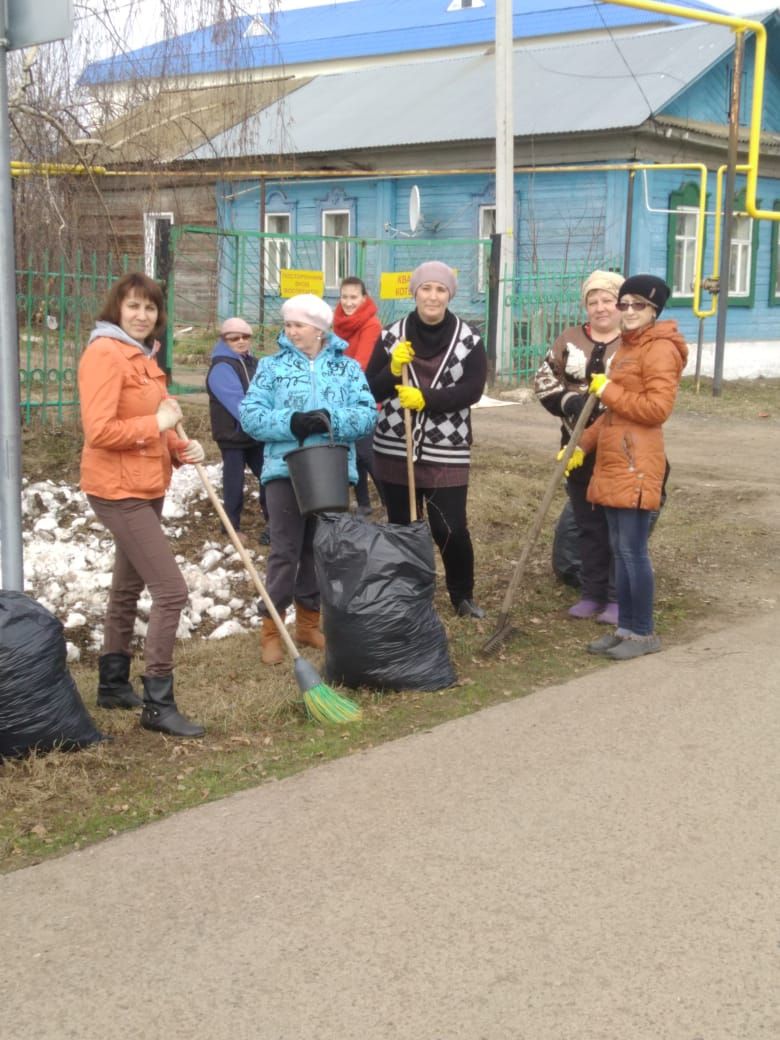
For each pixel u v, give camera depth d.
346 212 22.48
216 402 8.09
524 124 19.83
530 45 31.67
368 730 4.96
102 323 4.86
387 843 3.93
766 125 22.41
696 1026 2.96
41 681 4.53
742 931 3.38
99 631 6.48
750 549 8.06
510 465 10.87
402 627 5.34
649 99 19.27
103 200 12.08
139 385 4.83
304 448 5.44
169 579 4.90
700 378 19.45
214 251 19.92
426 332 6.16
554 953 3.28
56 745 4.61
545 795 4.27
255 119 16.02
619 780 4.39
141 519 4.86
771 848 3.88
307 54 34.97
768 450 12.26
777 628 6.33
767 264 22.17
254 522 8.71
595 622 6.54
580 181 19.67
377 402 6.32
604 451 5.84
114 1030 2.97
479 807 4.18
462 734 4.88
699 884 3.64
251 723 5.06
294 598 6.04
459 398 6.07
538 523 6.10
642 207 19.36
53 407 11.09
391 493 6.41
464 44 32.09
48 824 4.10
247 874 3.74
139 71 13.09
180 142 17.44
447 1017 3.00
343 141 21.92
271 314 20.17
